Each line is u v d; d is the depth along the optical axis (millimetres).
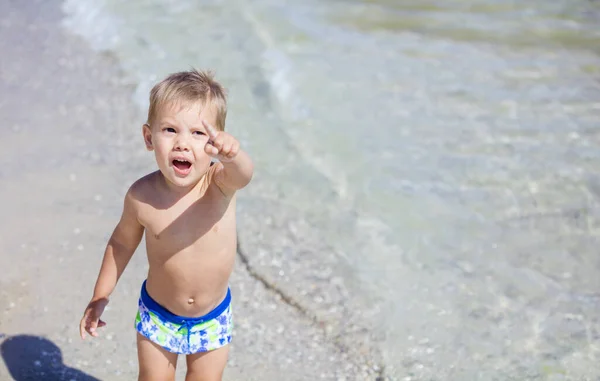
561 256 3021
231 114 3828
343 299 2742
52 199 3115
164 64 4316
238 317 2639
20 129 3572
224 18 5020
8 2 5133
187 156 1954
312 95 4102
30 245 2865
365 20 5281
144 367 2102
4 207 3041
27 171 3266
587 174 3479
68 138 3529
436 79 4395
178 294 2053
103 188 3201
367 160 3525
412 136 3758
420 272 2900
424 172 3459
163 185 2039
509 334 2654
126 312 2615
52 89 3982
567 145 3721
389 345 2574
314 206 3199
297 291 2756
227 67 4316
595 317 2742
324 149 3598
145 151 3467
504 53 4824
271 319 2645
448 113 4004
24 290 2670
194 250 2029
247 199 3209
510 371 2508
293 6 5398
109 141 3527
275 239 2996
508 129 3859
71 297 2656
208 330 2092
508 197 3322
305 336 2588
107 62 4320
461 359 2543
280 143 3611
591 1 5824
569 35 5148
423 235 3086
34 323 2543
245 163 1935
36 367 2385
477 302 2779
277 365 2473
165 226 2023
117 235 2107
